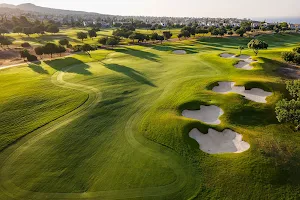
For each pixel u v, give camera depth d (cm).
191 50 9512
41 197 2303
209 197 2270
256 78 5169
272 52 7819
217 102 4141
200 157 2814
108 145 3059
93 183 2452
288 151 2908
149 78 5700
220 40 12875
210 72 5972
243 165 2658
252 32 16800
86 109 4044
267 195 2295
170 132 3262
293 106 3228
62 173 2595
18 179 2525
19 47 11506
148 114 3822
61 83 5341
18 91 4769
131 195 2300
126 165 2688
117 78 5691
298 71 5700
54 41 13875
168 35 13425
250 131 3344
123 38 15088
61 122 3622
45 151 2959
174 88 4909
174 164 2694
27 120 3662
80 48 8881
